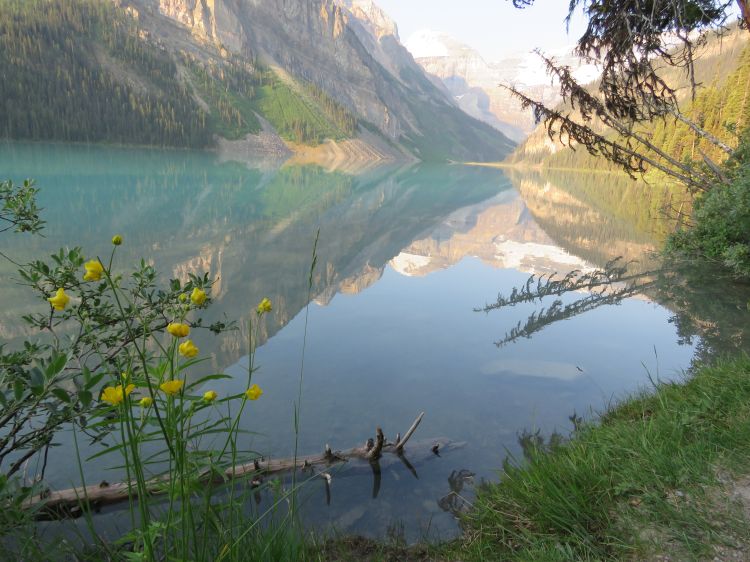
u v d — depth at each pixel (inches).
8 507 79.4
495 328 335.3
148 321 140.9
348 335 308.3
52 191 1107.9
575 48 328.5
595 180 3326.8
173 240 610.9
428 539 123.6
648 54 299.9
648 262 589.9
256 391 68.2
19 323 284.2
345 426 190.1
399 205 1269.7
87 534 119.6
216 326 163.9
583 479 117.0
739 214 445.7
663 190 1733.5
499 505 126.0
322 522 131.5
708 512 96.1
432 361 266.5
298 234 723.4
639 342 305.6
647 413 174.7
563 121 394.9
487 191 2009.1
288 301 383.9
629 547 91.6
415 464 165.2
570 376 247.4
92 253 500.1
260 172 2511.1
